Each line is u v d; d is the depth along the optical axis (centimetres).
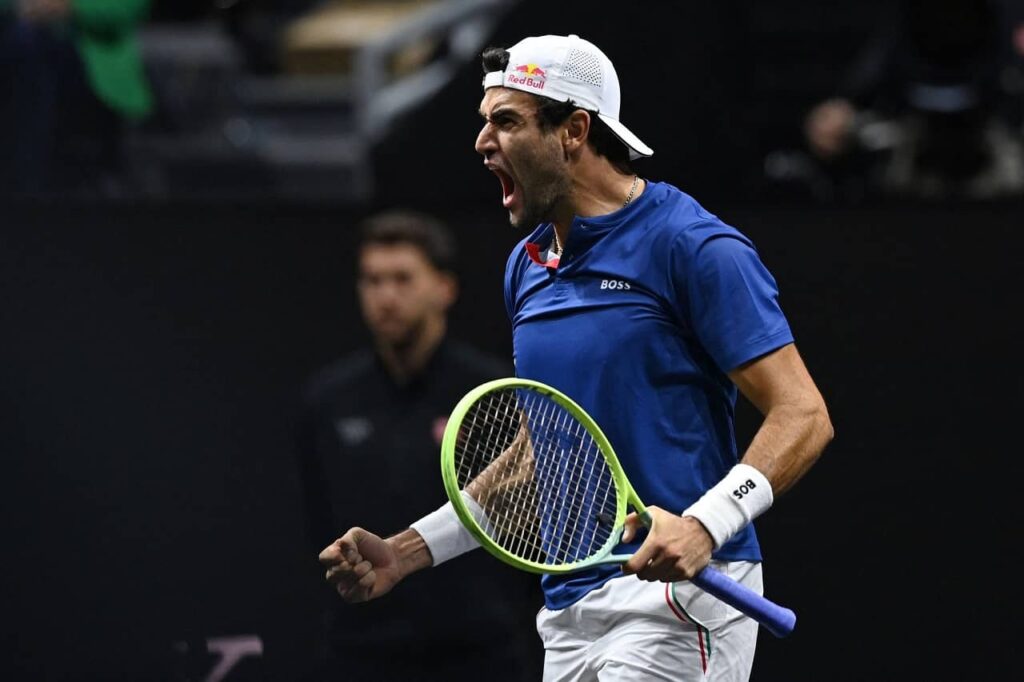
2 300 2084
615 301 1156
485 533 1108
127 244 2075
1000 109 2353
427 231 1662
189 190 2825
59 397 2083
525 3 2658
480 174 2702
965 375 1988
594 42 2611
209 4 3109
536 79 1153
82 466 2080
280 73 3422
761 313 1116
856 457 2000
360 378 1675
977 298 1983
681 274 1136
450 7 3117
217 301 2067
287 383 2056
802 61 2950
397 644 1591
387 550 1196
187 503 2066
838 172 2370
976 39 2311
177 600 2061
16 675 2072
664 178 2569
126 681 2058
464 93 2700
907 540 1997
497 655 1597
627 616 1178
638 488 1156
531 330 1194
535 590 1712
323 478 1677
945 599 1995
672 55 2589
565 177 1171
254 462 2059
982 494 1992
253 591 2052
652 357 1149
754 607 1096
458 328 2028
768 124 2814
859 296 1989
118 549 2072
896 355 1991
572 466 1178
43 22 2488
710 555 1066
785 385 1108
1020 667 1992
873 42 2823
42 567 2078
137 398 2073
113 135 2567
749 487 1074
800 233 1994
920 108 2314
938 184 2305
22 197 2083
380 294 1642
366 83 3033
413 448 1644
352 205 2050
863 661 1997
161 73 2894
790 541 2009
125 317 2077
